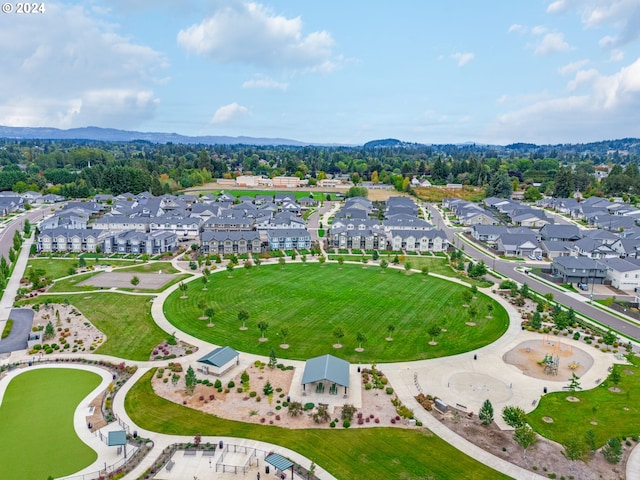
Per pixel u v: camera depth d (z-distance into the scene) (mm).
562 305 103688
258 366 72875
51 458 52062
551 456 53125
